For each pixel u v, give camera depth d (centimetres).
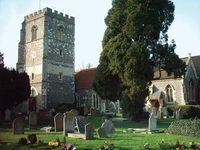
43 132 2350
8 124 2995
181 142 1797
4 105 3800
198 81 5109
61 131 2416
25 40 5109
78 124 2180
